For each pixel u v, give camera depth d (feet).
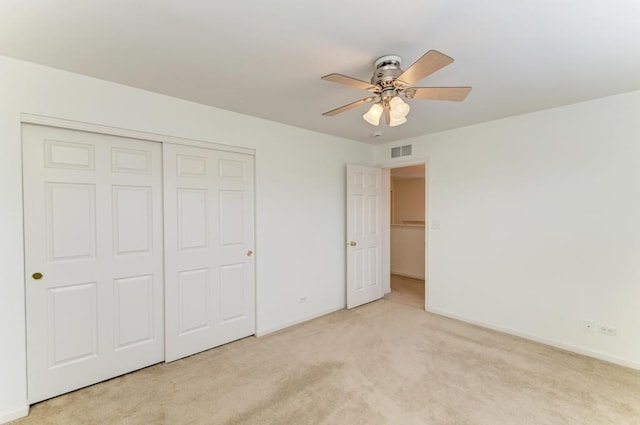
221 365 8.56
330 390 7.29
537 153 9.91
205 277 9.52
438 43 5.84
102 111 7.55
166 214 8.72
